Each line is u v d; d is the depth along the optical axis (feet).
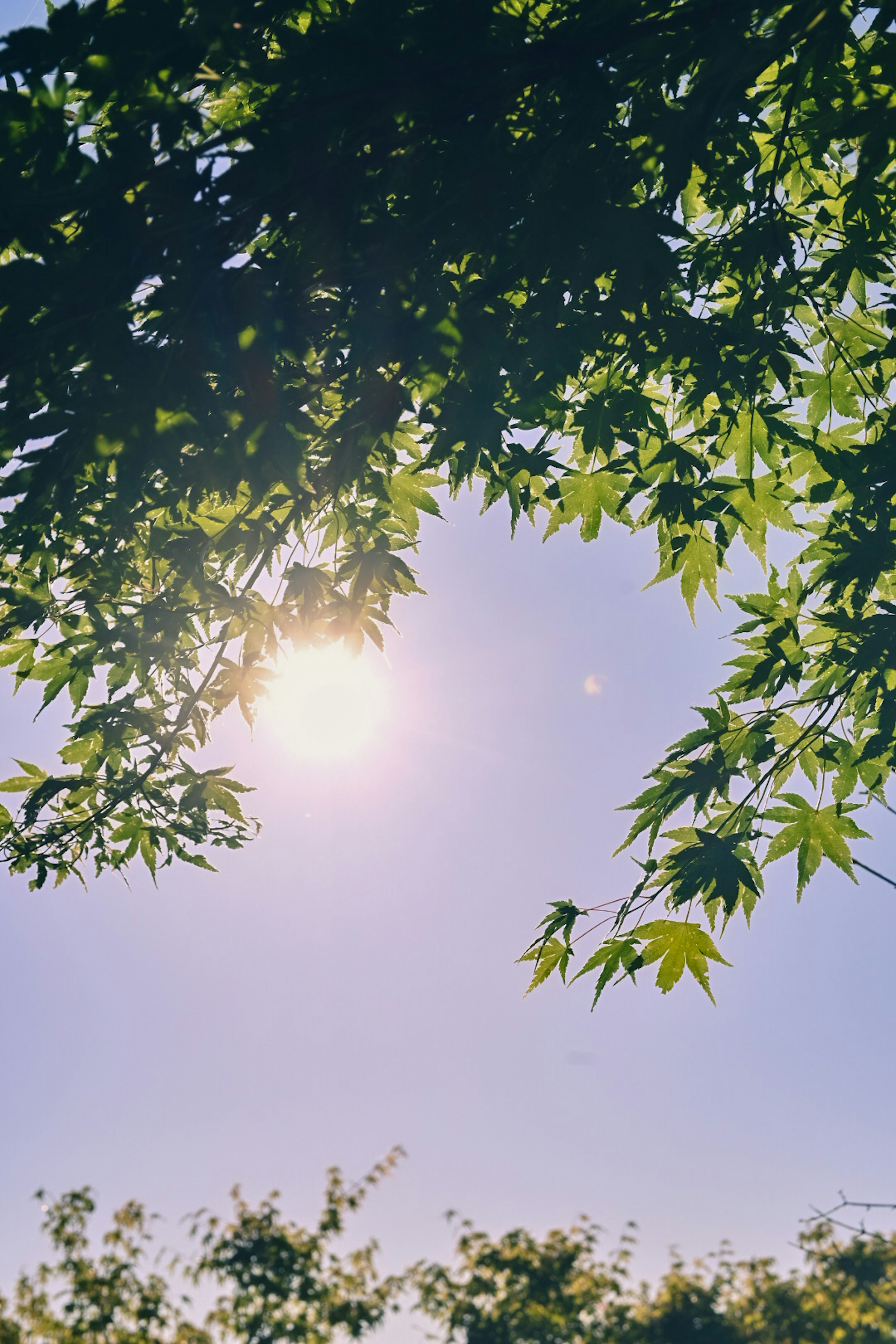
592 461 13.12
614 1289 53.16
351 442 11.28
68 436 8.80
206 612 14.21
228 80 8.71
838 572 12.07
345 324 10.93
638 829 12.45
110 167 7.63
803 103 11.82
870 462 12.21
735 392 12.22
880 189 11.68
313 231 9.29
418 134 8.87
